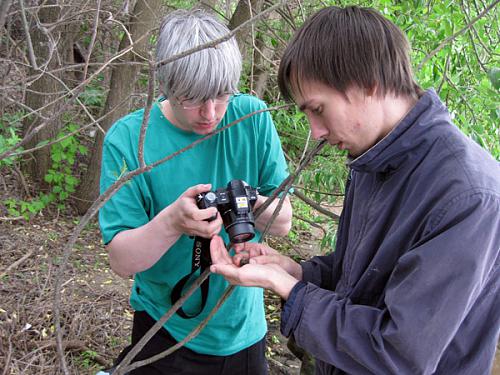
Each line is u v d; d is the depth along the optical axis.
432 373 1.02
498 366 2.08
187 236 1.55
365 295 1.11
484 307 1.02
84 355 2.95
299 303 1.11
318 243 5.00
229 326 1.68
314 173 3.06
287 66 1.05
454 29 2.43
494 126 2.53
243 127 1.59
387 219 1.09
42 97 4.32
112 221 1.45
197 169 1.54
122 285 3.80
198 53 1.26
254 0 3.80
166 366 1.70
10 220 4.35
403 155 1.04
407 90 1.06
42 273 3.74
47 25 3.03
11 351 2.76
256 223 1.60
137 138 1.50
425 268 0.93
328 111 1.03
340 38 0.98
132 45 1.71
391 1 2.79
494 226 0.91
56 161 4.58
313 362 2.22
